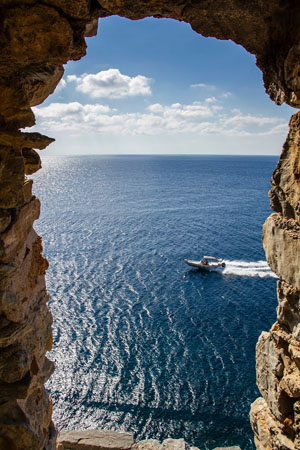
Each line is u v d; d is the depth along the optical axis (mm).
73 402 35156
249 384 36375
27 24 8391
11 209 9250
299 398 10570
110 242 83750
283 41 9375
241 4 8891
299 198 10047
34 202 10195
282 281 11242
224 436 31125
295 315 10719
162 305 52625
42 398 10820
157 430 31891
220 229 94062
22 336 9555
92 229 95688
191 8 9195
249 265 68375
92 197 153500
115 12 9180
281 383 11055
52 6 8297
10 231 8961
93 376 38156
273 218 11266
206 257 66188
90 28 11398
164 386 36531
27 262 10023
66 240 85438
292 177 10297
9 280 9031
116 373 38469
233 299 54188
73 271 65812
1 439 8906
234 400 34594
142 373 38406
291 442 10805
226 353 41188
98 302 53562
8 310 8906
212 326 46688
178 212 117625
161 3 8977
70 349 42375
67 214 115938
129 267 67750
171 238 86375
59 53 8906
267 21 9266
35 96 10016
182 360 40156
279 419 11234
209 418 32875
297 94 9281
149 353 41531
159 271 65750
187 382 36938
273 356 11664
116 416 33469
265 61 10484
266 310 50812
